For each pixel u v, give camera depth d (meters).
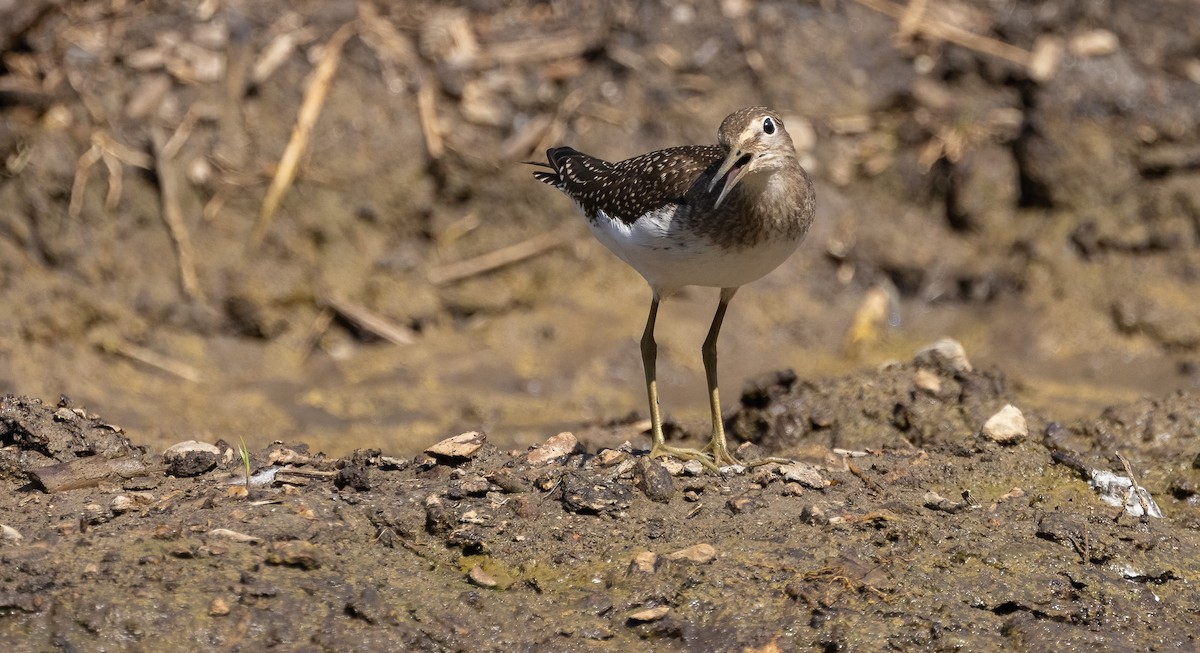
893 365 10.48
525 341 13.55
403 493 8.28
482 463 8.77
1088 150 14.34
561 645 7.17
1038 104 14.55
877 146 14.73
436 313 13.80
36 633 6.89
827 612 7.34
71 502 8.08
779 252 8.81
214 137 13.84
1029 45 14.96
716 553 7.75
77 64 13.90
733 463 9.05
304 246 13.73
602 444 10.17
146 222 13.51
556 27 15.05
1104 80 14.65
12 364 12.26
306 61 14.30
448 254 14.05
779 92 14.67
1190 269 13.74
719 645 7.20
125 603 7.03
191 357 13.09
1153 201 14.14
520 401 12.51
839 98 14.77
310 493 8.27
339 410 12.33
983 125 14.70
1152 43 14.91
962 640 7.23
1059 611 7.46
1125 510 8.48
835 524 8.05
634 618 7.30
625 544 7.84
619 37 14.89
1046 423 9.84
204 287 13.39
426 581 7.55
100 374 12.62
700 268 8.79
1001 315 13.82
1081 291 13.78
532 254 14.12
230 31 14.28
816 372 13.04
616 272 14.14
